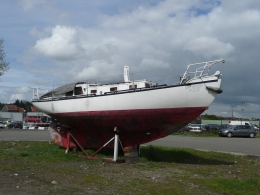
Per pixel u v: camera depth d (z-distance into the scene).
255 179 7.96
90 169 8.94
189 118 10.15
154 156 11.79
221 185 7.13
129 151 10.75
